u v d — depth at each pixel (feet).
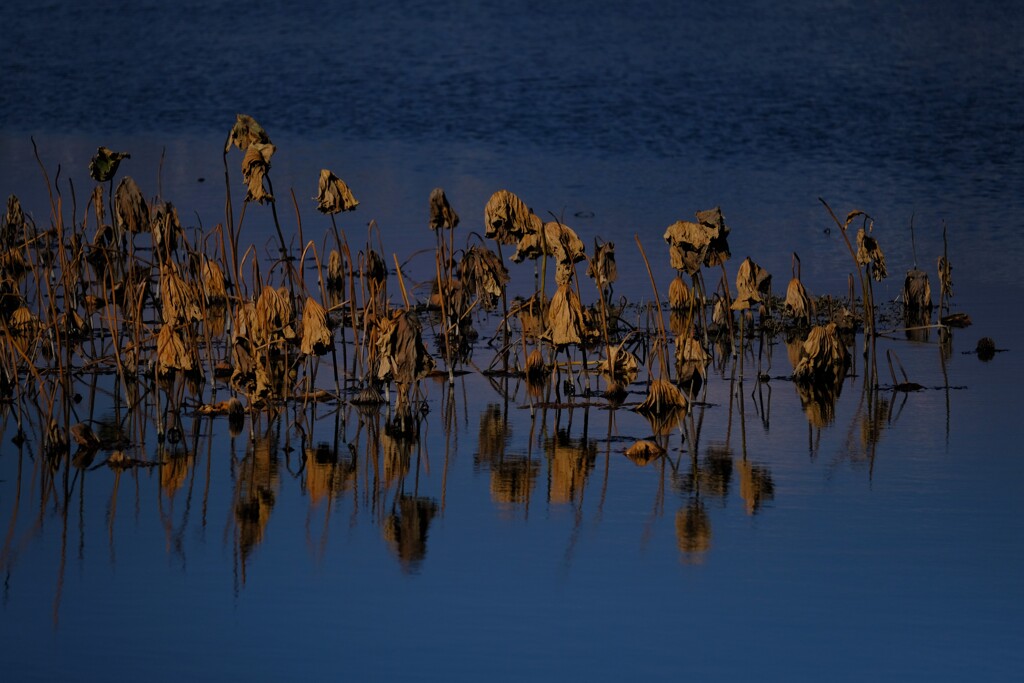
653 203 384.27
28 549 158.30
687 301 268.62
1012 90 593.83
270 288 204.64
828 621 141.28
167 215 222.69
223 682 130.11
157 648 136.67
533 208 375.66
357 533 162.71
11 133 524.93
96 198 231.09
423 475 181.37
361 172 436.76
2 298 223.51
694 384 220.84
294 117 565.94
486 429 200.13
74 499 172.65
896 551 156.66
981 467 181.78
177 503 171.63
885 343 247.91
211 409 205.36
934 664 133.39
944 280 265.54
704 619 141.90
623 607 144.36
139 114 571.69
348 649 136.15
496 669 132.57
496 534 162.20
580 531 163.02
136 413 205.46
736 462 185.37
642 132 522.06
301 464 185.26
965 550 156.76
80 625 141.38
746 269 238.48
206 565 154.40
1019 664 133.18
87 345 243.60
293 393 214.07
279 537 161.68
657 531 162.71
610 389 215.10
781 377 226.58
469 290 229.45
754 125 531.50
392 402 212.02
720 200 389.60
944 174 432.66
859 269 229.86
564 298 209.15
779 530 162.81
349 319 258.57
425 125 544.21
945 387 218.38
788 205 381.81
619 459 187.11
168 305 201.67
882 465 183.21
